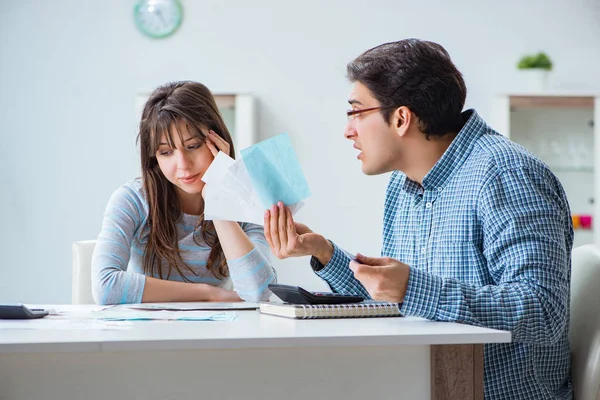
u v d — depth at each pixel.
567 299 1.30
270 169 1.35
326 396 1.05
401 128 1.44
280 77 4.37
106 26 4.34
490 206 1.31
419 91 1.42
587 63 4.47
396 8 4.40
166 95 1.98
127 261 1.96
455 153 1.42
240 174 1.35
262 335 1.00
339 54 4.38
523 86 4.43
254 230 2.13
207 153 1.95
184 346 0.96
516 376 1.29
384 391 1.06
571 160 4.13
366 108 1.46
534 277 1.24
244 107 4.07
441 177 1.43
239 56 4.36
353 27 4.39
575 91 4.46
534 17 4.45
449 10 4.41
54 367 1.00
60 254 4.30
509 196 1.31
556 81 4.47
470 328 1.10
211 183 1.41
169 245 2.01
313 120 4.37
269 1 4.36
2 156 4.29
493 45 4.43
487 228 1.31
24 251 4.29
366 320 1.25
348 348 1.05
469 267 1.36
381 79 1.43
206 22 4.35
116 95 4.34
